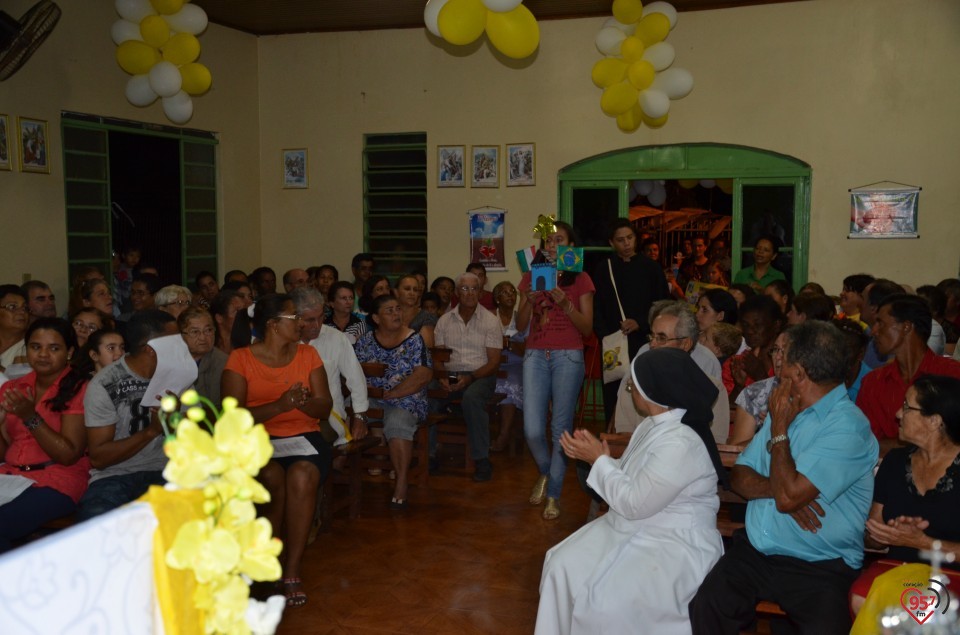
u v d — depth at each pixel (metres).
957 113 7.59
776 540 3.03
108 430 3.83
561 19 8.59
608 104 7.75
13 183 7.02
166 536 1.52
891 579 2.55
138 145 8.29
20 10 6.71
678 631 2.97
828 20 7.85
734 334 4.43
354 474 5.29
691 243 8.77
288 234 9.68
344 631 3.80
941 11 7.57
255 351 4.37
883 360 4.68
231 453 1.58
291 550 4.11
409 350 5.64
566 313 5.20
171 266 8.69
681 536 3.08
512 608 4.03
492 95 8.88
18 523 3.77
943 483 2.83
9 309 5.18
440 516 5.38
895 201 7.81
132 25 7.45
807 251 8.14
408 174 9.30
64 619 1.30
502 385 6.93
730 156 8.29
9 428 3.95
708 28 8.16
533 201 8.84
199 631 1.58
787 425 2.96
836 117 7.91
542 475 5.57
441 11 6.48
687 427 3.08
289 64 9.49
